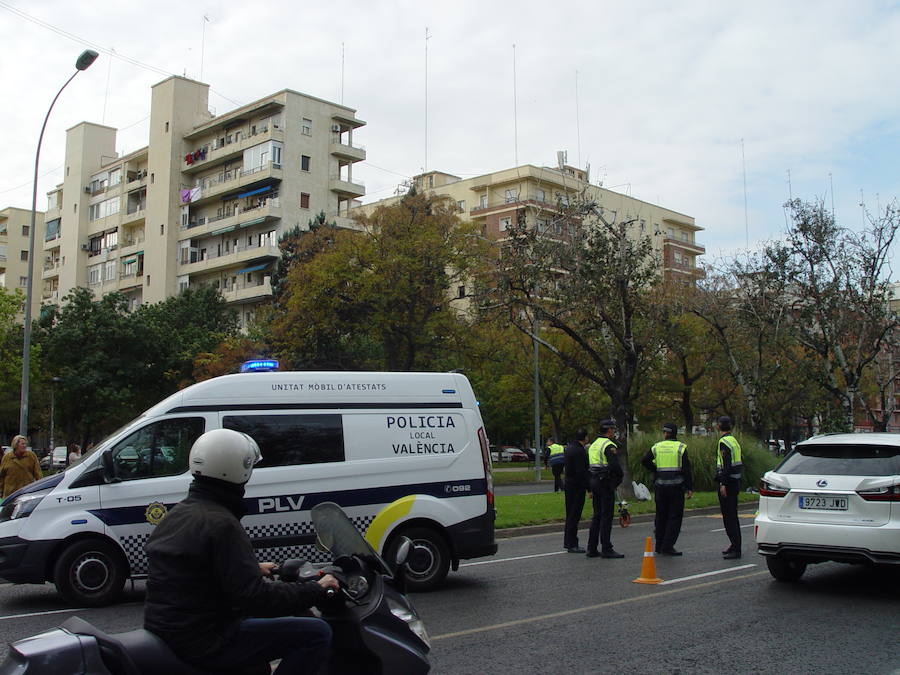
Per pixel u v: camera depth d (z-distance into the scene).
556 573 10.48
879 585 9.50
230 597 3.39
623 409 22.33
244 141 58.59
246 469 3.61
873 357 26.73
